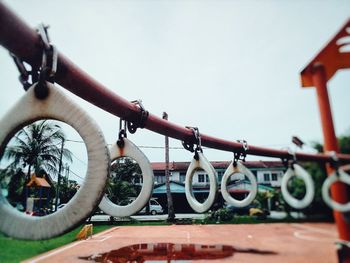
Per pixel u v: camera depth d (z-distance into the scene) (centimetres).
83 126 116
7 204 115
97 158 114
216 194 237
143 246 736
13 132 117
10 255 603
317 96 215
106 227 1338
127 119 218
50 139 1329
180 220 1475
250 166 1856
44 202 1409
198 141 258
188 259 538
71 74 150
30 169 1287
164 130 240
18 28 110
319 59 216
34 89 117
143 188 213
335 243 198
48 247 723
